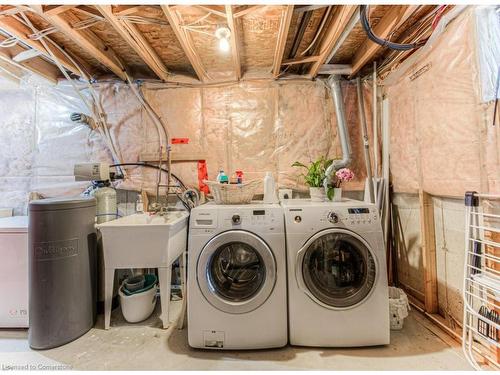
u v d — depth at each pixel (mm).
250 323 1711
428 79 1977
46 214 1776
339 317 1712
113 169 2719
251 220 1805
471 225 1551
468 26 1573
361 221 1786
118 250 1971
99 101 2709
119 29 1825
